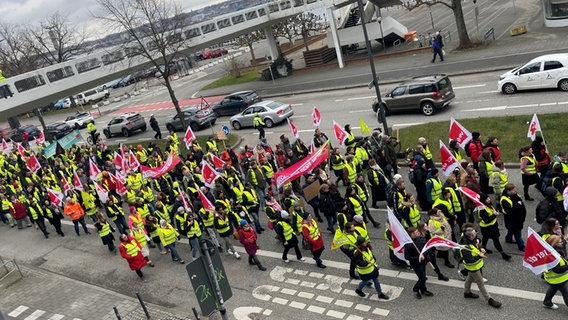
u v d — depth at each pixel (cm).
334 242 1245
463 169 1430
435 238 1069
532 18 4041
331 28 4031
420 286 1141
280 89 3991
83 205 2052
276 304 1268
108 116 5044
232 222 1539
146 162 2573
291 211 1412
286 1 4031
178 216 1557
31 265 1830
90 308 1432
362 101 2998
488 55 3238
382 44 4578
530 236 969
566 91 2273
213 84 5141
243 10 3941
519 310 1040
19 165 2936
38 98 2845
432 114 2442
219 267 888
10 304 1557
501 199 1202
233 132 3105
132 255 1495
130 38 3134
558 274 961
